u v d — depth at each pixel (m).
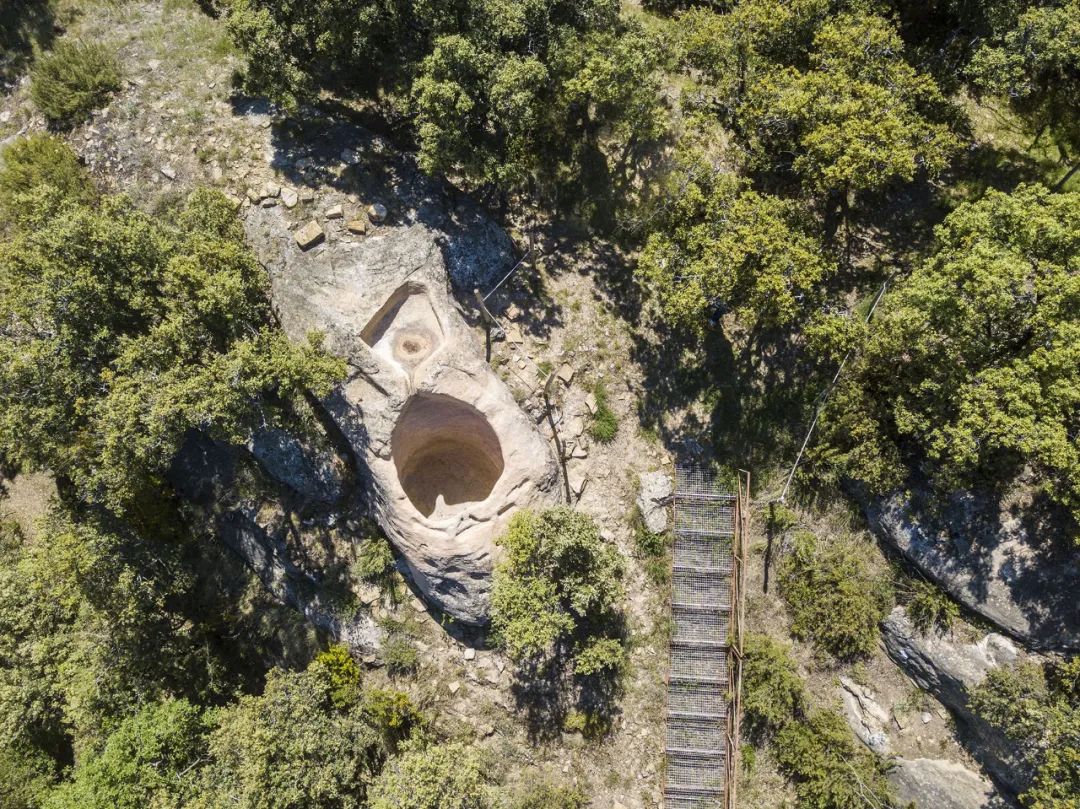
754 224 23.66
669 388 29.44
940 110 25.53
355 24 25.64
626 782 27.94
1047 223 21.62
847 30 24.11
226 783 25.64
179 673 29.67
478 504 26.81
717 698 27.70
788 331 28.88
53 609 29.80
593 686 28.12
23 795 30.09
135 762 26.36
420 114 26.08
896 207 29.45
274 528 29.48
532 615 25.03
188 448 30.19
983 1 24.86
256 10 26.11
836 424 26.55
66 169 30.23
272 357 24.31
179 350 23.98
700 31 25.42
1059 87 27.05
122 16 33.00
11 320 24.25
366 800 26.72
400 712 27.69
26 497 33.94
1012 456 24.22
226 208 26.98
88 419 24.69
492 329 29.48
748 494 28.09
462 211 29.67
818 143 23.47
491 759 28.02
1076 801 22.27
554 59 25.42
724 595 27.97
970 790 26.00
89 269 23.42
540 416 29.20
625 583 28.47
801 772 26.86
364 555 28.64
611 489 29.03
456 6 24.98
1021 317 21.69
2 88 32.84
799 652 27.88
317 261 27.94
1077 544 22.95
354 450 27.27
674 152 28.30
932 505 25.50
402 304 28.11
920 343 23.17
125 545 28.00
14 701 29.59
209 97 31.06
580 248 30.39
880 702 27.27
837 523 27.75
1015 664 24.88
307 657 29.62
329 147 29.75
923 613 26.23
